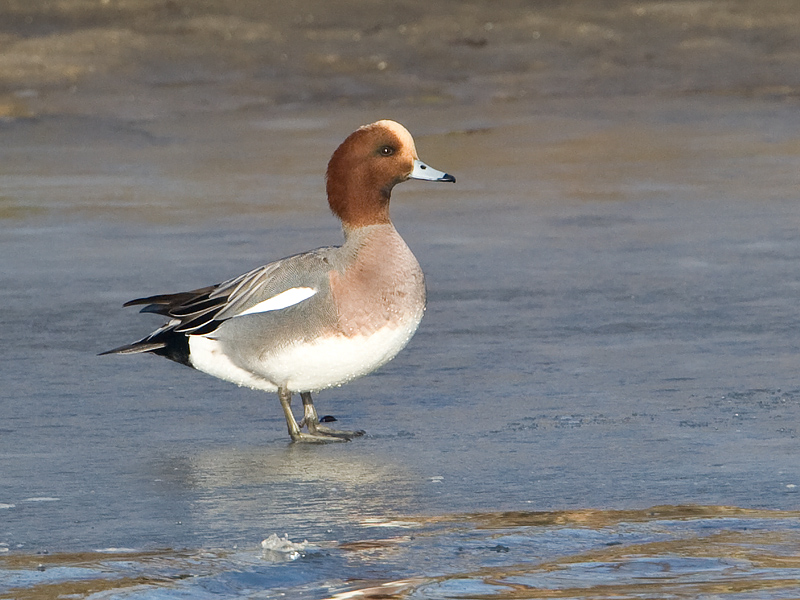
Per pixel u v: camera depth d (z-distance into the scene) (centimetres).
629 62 3762
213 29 3944
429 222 2039
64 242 1902
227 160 2570
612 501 880
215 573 754
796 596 712
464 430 1069
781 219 2005
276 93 3359
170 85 3400
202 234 1948
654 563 764
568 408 1123
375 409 1141
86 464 988
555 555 781
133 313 1500
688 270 1688
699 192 2225
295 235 1933
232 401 1179
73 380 1236
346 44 3866
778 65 3706
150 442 1052
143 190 2294
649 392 1165
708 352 1304
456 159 2562
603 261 1752
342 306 1048
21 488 928
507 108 3167
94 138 2809
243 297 1071
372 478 945
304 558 778
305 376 1066
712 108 3120
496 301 1545
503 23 4184
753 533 813
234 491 920
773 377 1205
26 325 1448
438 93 3384
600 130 2855
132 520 856
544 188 2284
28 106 3130
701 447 1001
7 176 2422
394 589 728
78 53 3644
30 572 757
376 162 1090
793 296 1538
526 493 902
